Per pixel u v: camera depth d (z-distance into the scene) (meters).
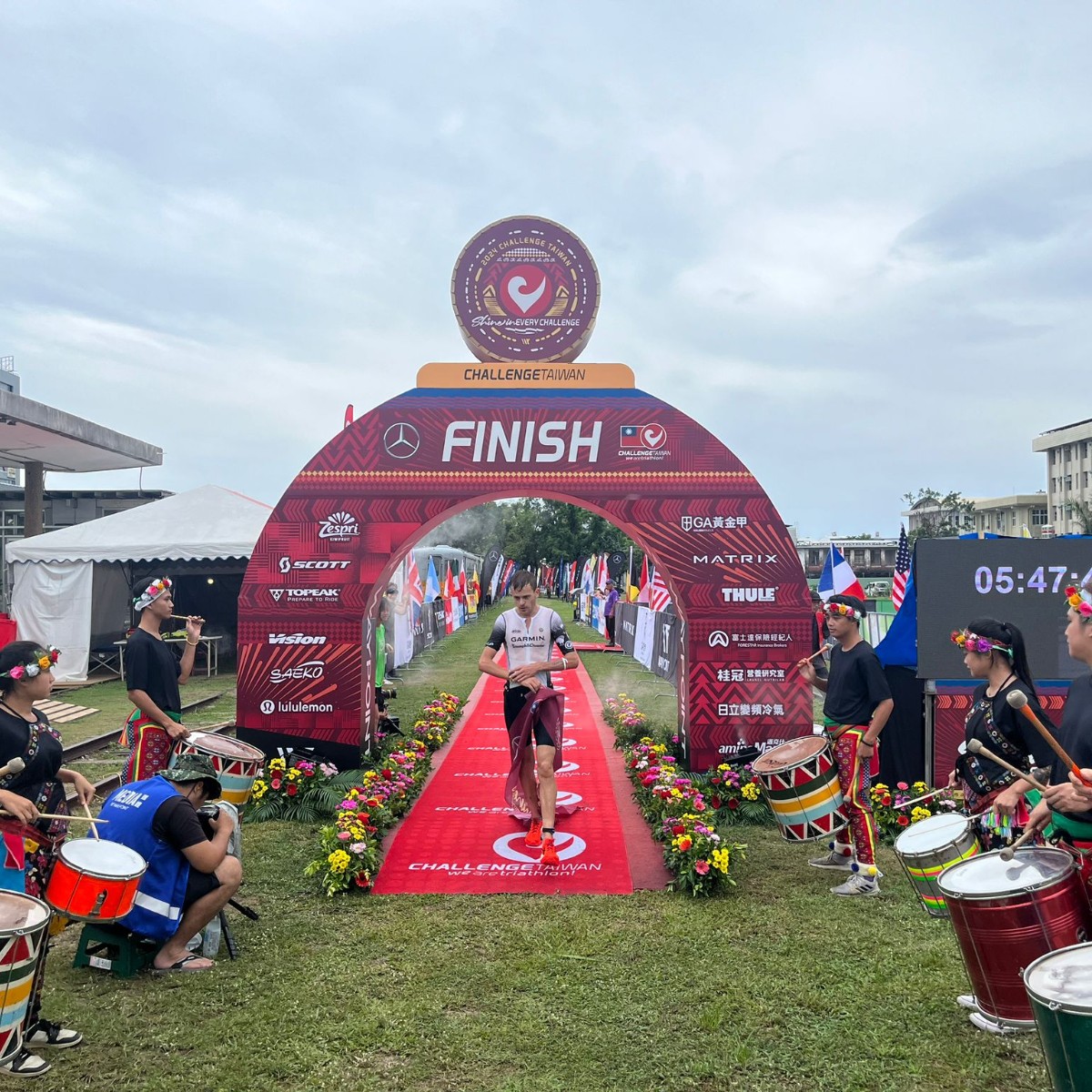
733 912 4.88
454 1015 3.74
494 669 6.00
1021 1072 3.29
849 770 5.22
